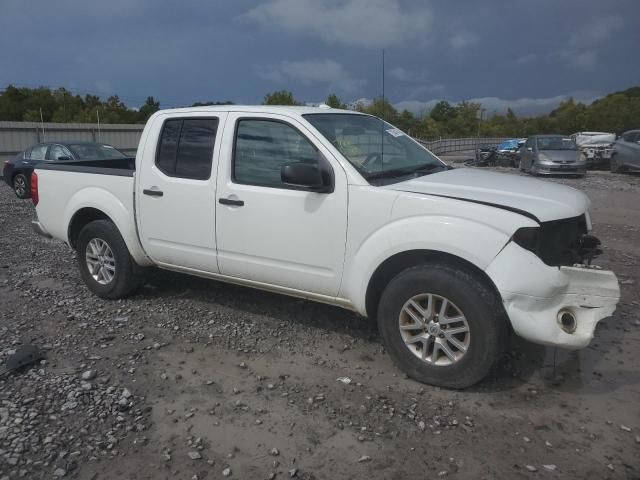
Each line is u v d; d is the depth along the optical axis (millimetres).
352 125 4746
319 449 3215
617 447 3193
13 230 9688
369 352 4461
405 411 3580
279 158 4434
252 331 4883
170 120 5082
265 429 3414
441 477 2963
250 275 4680
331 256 4172
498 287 3504
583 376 4039
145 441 3291
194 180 4855
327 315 5215
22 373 4117
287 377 4059
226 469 3045
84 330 4938
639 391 3824
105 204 5508
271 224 4410
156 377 4070
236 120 4688
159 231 5145
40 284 6312
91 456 3152
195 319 5176
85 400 3729
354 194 4023
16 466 3055
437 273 3719
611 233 8961
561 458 3102
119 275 5570
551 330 3516
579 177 18281
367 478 2969
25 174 14383
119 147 28094
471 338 3664
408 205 3830
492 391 3824
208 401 3740
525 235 3539
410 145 5148
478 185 4105
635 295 5770
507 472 2990
